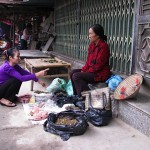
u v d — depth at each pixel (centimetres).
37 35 1394
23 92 587
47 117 414
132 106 390
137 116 381
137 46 448
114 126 401
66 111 406
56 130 365
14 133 370
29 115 431
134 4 452
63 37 930
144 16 421
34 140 350
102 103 418
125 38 498
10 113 448
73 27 800
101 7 593
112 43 547
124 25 497
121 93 423
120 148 333
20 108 474
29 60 703
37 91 556
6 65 489
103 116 397
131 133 375
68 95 518
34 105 480
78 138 358
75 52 791
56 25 1034
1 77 492
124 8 495
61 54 936
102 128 392
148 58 419
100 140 353
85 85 494
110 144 343
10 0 1168
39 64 625
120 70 520
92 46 509
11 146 333
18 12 1298
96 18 622
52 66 614
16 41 1502
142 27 432
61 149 327
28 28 1406
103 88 439
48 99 507
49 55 905
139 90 447
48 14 1305
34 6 1213
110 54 554
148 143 346
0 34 1266
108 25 561
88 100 434
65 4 879
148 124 359
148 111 364
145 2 421
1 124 400
